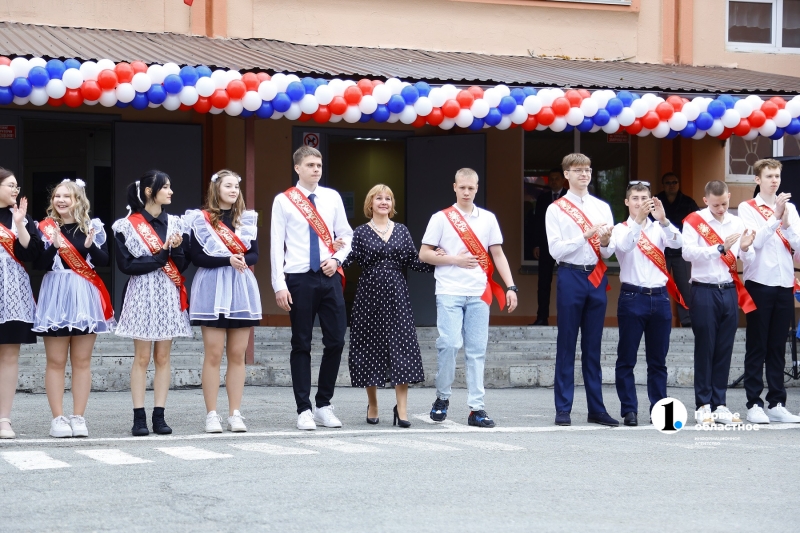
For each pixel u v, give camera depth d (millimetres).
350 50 12266
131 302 6699
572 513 4457
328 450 6078
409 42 13008
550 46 13500
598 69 12359
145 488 4910
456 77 10352
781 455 6074
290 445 6293
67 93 8945
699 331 7523
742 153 14203
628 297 7465
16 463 5590
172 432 6848
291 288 7078
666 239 7516
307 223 7090
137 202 6801
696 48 14047
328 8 12719
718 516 4441
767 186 7715
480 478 5215
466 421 7551
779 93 11070
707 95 10906
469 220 7391
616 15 13734
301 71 9773
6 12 11578
